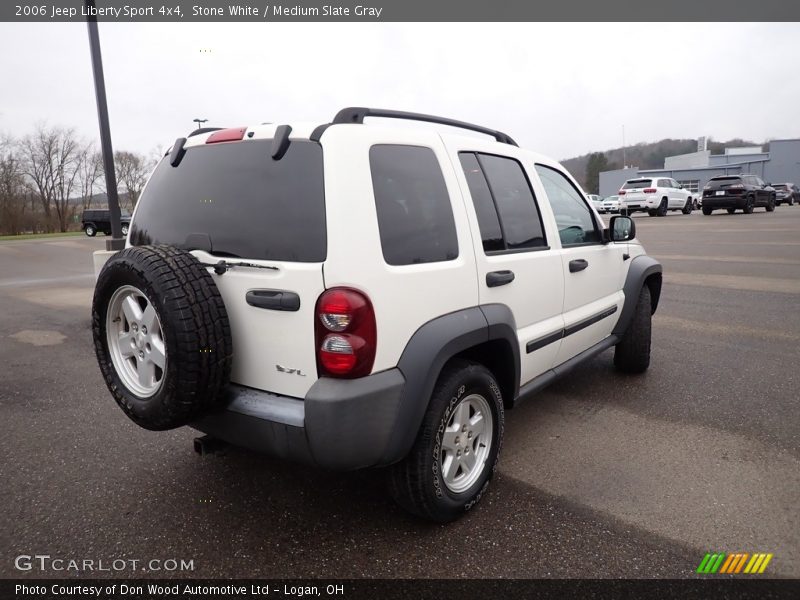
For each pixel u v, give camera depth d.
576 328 3.85
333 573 2.41
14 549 2.60
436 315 2.59
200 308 2.33
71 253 20.58
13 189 49.62
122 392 2.63
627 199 28.75
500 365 3.12
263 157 2.53
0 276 13.57
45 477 3.26
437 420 2.56
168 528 2.75
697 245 14.90
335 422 2.22
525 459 3.43
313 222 2.32
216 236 2.60
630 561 2.46
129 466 3.40
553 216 3.67
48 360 5.79
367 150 2.44
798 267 10.66
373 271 2.30
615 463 3.36
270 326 2.40
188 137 2.94
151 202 2.99
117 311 2.66
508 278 3.03
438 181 2.77
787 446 3.52
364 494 3.06
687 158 75.25
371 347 2.28
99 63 7.82
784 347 5.70
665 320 7.03
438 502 2.63
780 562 2.44
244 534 2.70
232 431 2.52
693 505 2.89
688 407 4.20
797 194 41.06
